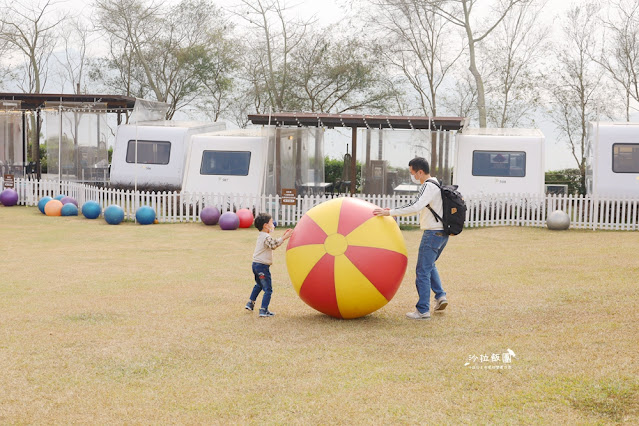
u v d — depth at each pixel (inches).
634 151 741.3
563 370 226.1
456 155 784.3
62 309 331.3
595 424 184.5
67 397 212.1
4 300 352.2
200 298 361.7
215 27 1488.7
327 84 1369.3
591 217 717.9
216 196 773.9
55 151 1019.3
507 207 743.7
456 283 398.9
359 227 303.1
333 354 255.9
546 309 320.8
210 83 1537.9
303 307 342.6
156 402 207.6
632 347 246.7
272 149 808.3
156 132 943.7
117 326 298.8
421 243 310.5
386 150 779.4
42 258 501.0
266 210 770.8
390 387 217.2
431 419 191.2
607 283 371.9
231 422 191.9
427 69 1364.4
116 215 739.4
